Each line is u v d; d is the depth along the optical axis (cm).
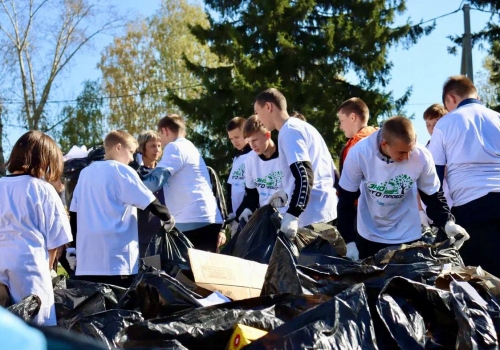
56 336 102
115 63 4828
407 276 353
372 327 280
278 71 2961
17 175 377
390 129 425
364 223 470
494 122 489
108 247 451
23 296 360
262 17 3064
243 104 2852
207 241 595
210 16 3238
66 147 4038
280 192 502
